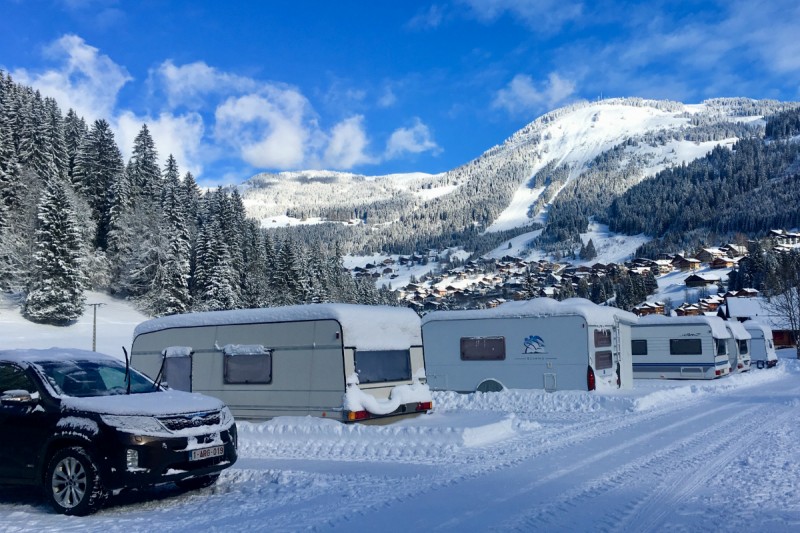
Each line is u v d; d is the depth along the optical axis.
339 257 107.31
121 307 66.69
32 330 51.41
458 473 8.44
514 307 18.20
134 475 6.66
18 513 6.86
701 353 25.19
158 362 13.88
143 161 82.00
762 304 62.66
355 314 11.96
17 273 58.84
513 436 11.58
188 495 7.56
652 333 26.20
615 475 8.09
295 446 10.79
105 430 6.75
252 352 12.58
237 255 74.12
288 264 75.56
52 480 6.85
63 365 7.91
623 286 118.44
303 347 12.05
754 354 34.94
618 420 13.64
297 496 7.31
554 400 16.12
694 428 12.21
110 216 72.81
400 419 12.45
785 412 14.49
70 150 82.56
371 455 10.02
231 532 5.90
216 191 83.06
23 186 64.12
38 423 7.09
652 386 21.69
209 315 13.41
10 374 7.66
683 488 7.36
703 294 113.31
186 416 7.16
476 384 18.38
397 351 12.77
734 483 7.56
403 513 6.44
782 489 7.22
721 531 5.70
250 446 10.96
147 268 66.75
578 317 17.12
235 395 12.77
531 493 7.19
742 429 11.95
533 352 17.64
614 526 5.88
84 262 58.38
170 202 68.25
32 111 71.00
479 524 6.00
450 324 18.92
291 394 12.09
